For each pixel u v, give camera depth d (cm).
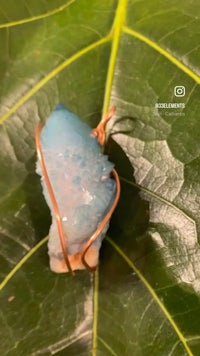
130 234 13
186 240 13
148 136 14
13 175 13
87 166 12
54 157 12
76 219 12
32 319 13
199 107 14
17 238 13
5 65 14
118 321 13
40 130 13
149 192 13
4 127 14
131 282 13
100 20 14
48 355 13
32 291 13
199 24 14
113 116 14
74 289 13
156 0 15
